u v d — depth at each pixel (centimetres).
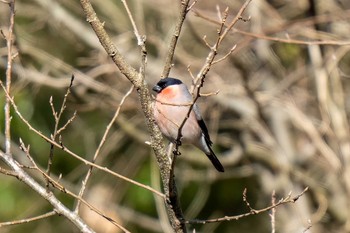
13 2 702
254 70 1407
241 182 1584
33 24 1421
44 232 1430
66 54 1469
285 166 1361
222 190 1574
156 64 1312
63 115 1407
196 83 698
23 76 1248
